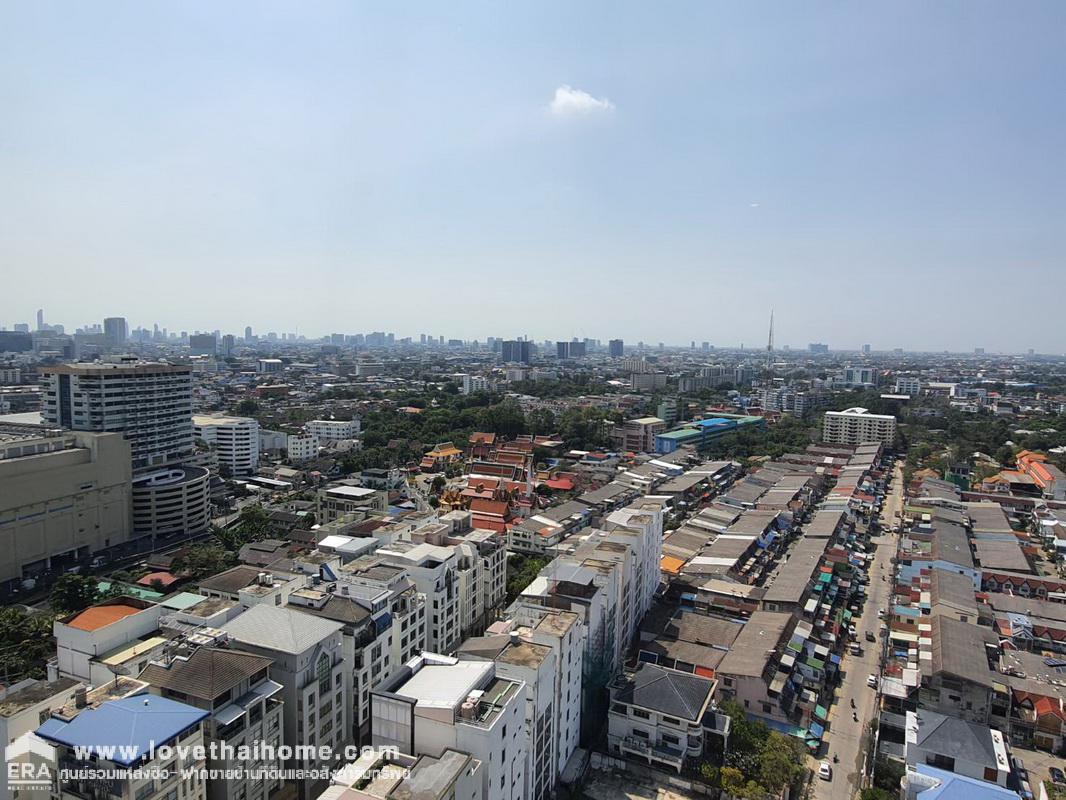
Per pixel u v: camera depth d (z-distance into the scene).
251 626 91.00
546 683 88.88
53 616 133.25
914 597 156.62
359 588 106.50
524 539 189.38
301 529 191.88
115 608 101.06
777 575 162.62
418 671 81.75
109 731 68.44
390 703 74.31
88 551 188.62
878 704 116.12
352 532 164.00
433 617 121.38
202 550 169.25
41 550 175.88
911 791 85.38
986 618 140.38
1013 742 108.19
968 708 108.25
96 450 190.50
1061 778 99.56
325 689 91.94
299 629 91.19
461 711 73.44
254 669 81.44
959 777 85.06
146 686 77.81
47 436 191.12
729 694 113.75
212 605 101.81
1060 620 144.75
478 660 86.88
